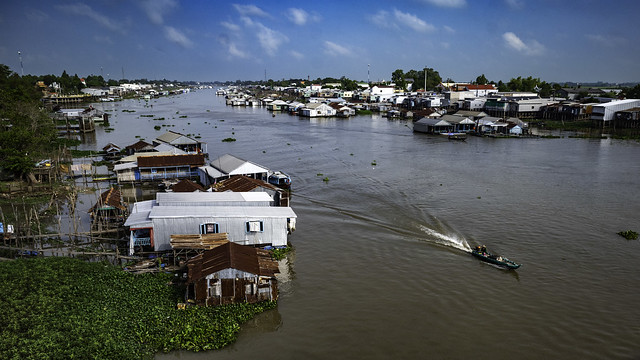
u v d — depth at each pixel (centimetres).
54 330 2577
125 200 5606
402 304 3138
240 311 2972
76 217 4925
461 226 4644
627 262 3772
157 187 6378
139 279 3334
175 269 3469
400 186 6284
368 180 6669
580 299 3189
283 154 8969
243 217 3872
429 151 9419
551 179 6688
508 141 10938
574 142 10588
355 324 2892
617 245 4125
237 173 5928
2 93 8800
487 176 6912
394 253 4003
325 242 4262
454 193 5888
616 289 3328
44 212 5059
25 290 2980
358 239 4331
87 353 2411
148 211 4053
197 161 6800
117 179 6481
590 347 2650
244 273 3033
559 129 13000
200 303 3011
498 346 2662
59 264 3384
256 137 11431
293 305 3127
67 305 2877
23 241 4138
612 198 5616
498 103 15825
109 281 3266
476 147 9981
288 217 3994
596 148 9638
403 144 10431
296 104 19812
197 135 11694
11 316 2670
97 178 6750
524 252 3997
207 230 3806
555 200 5541
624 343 2683
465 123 12538
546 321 2920
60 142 9806
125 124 14162
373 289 3356
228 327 2781
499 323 2900
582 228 4556
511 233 4438
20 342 2423
